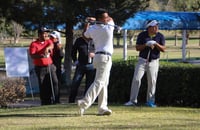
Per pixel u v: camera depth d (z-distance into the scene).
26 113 26.03
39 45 34.03
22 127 21.09
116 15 50.78
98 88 24.30
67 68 56.81
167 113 25.88
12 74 40.09
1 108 32.62
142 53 29.00
